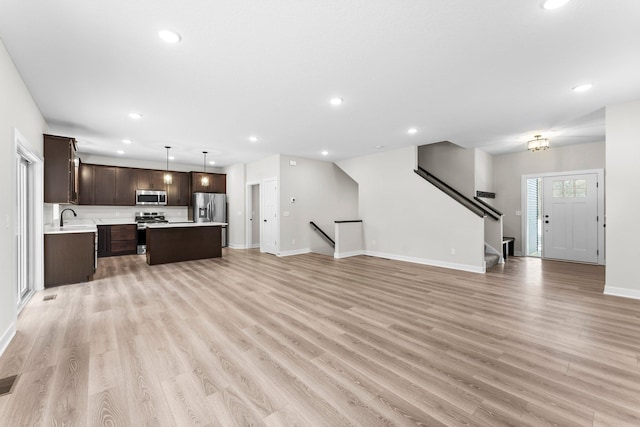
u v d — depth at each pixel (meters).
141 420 1.48
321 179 7.51
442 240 5.43
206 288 3.95
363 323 2.74
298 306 3.22
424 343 2.33
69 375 1.87
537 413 1.53
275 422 1.47
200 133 4.80
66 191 4.05
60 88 3.02
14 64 2.53
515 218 6.64
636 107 3.37
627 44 2.23
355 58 2.47
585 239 5.75
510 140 5.35
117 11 1.86
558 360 2.07
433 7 1.83
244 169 8.04
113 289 3.89
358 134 4.92
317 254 6.98
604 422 1.46
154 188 7.45
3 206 2.33
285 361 2.06
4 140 2.34
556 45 2.25
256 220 8.37
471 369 1.96
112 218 7.16
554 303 3.30
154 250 5.64
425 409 1.57
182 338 2.42
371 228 6.70
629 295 3.49
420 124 4.32
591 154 5.66
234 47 2.29
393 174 6.21
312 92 3.17
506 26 2.02
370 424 1.46
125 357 2.10
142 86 2.99
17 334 2.48
